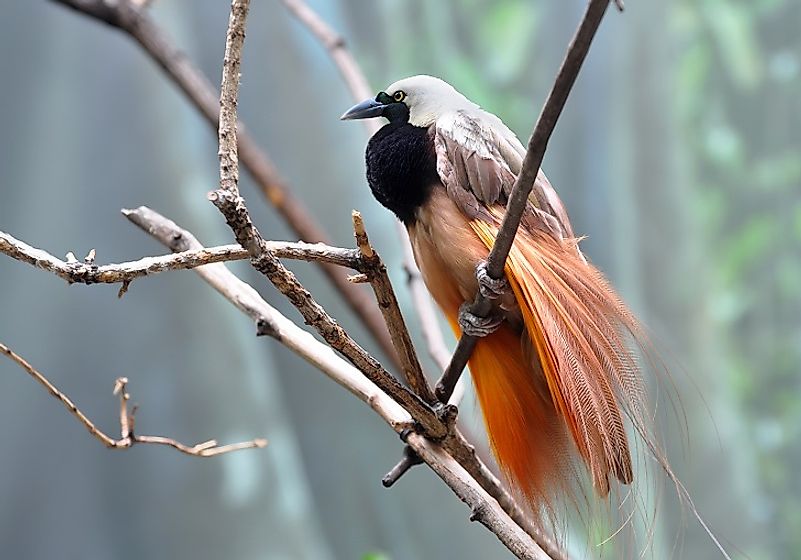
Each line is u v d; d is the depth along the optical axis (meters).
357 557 14.24
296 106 14.06
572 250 4.31
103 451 14.16
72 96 14.27
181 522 13.99
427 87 4.66
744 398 14.14
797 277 14.27
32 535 13.93
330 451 14.46
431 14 13.77
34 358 14.17
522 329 4.25
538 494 4.14
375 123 5.61
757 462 13.83
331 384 14.55
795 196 14.37
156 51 6.64
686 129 14.37
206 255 3.14
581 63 2.95
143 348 14.37
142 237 14.38
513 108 13.74
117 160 14.38
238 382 14.40
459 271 4.38
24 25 13.86
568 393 3.74
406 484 14.38
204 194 14.58
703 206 14.46
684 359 13.93
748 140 14.41
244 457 14.19
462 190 4.37
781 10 14.15
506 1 13.80
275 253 3.25
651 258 14.27
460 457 3.82
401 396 3.55
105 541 14.09
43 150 14.25
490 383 4.32
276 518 14.09
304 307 3.26
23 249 3.06
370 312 6.02
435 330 4.89
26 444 14.03
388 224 13.59
